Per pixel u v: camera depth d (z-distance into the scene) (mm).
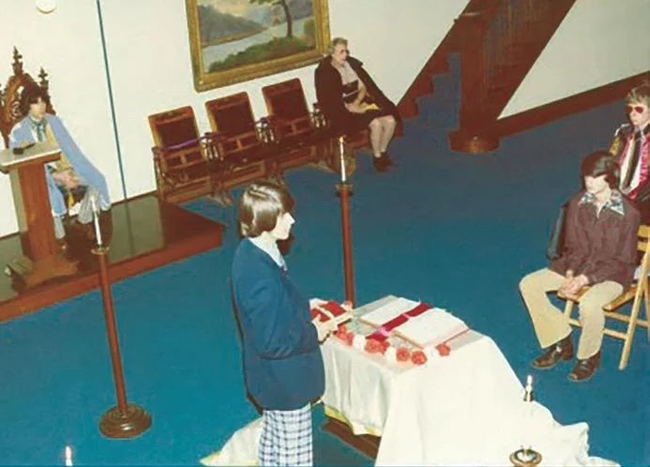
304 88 10414
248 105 9820
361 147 10531
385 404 4703
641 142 6094
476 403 4895
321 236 8383
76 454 5504
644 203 6086
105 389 6188
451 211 8758
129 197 9297
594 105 11672
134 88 9094
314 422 5477
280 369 4352
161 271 7883
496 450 4883
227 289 7520
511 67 10727
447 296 7145
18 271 7508
